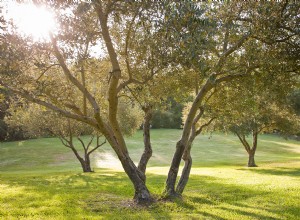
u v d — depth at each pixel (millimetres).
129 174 14250
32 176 27938
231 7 11281
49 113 31828
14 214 12219
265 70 12164
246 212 12914
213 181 22750
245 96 15883
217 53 12461
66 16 10336
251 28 11438
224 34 12086
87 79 16906
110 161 53781
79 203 14383
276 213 12758
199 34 8867
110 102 13336
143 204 13898
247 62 12211
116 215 12109
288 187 19250
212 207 13805
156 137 82062
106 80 16625
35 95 12320
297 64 12711
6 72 11508
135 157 58219
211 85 14242
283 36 12188
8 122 36906
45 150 63562
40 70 13258
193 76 15016
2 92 12125
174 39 9445
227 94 16844
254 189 18625
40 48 11242
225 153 63406
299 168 36812
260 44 11859
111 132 13758
